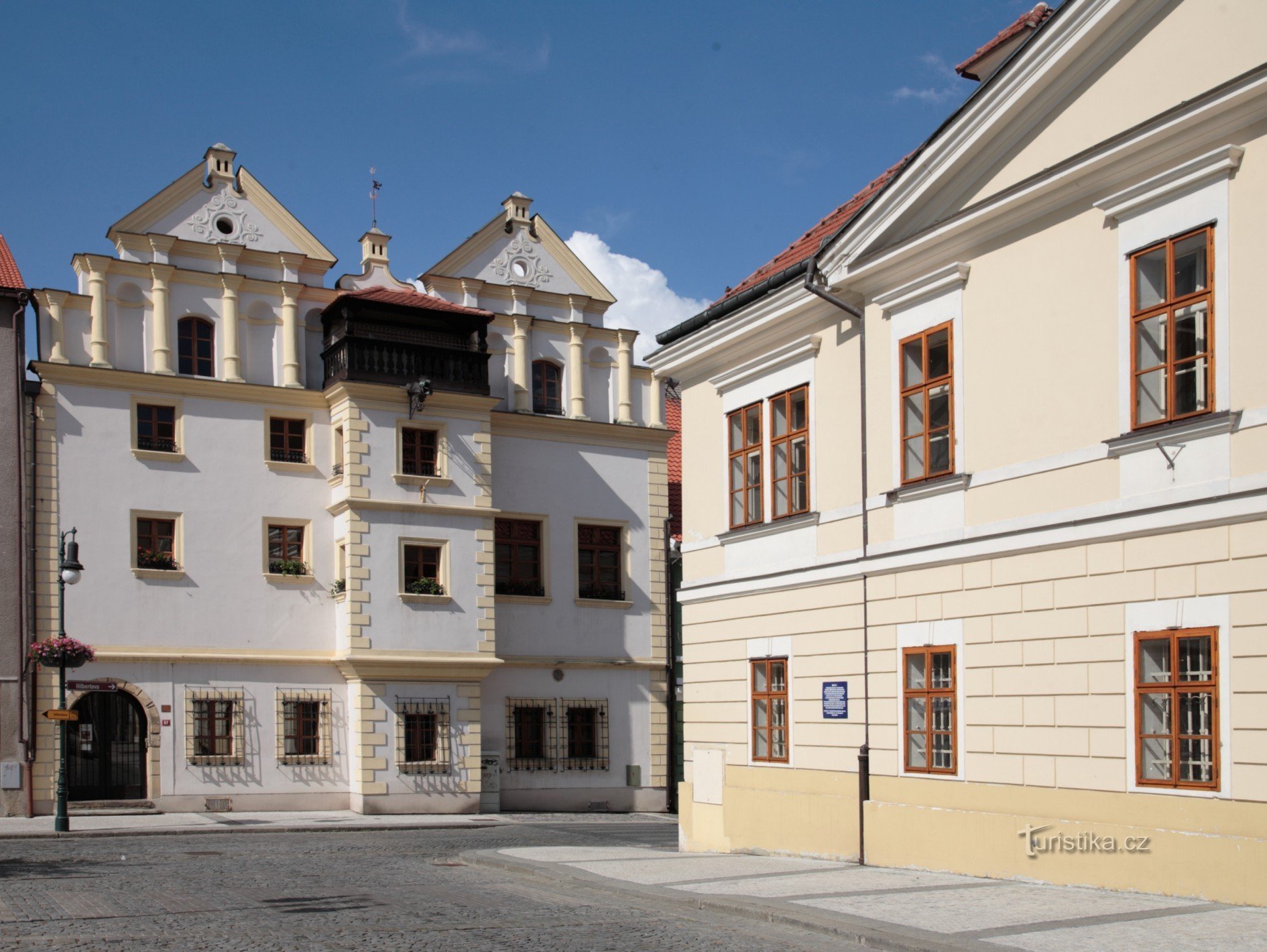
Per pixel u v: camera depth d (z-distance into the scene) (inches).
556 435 1585.9
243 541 1396.4
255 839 1083.9
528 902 595.5
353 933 502.3
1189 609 543.8
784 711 797.2
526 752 1529.3
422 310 1455.5
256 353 1435.8
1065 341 609.3
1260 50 535.2
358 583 1397.6
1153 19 579.2
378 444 1425.9
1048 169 605.6
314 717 1413.6
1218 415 532.4
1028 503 623.2
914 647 688.4
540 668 1540.4
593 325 1642.5
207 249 1418.6
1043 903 531.8
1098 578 586.2
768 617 810.8
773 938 486.9
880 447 720.3
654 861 743.7
